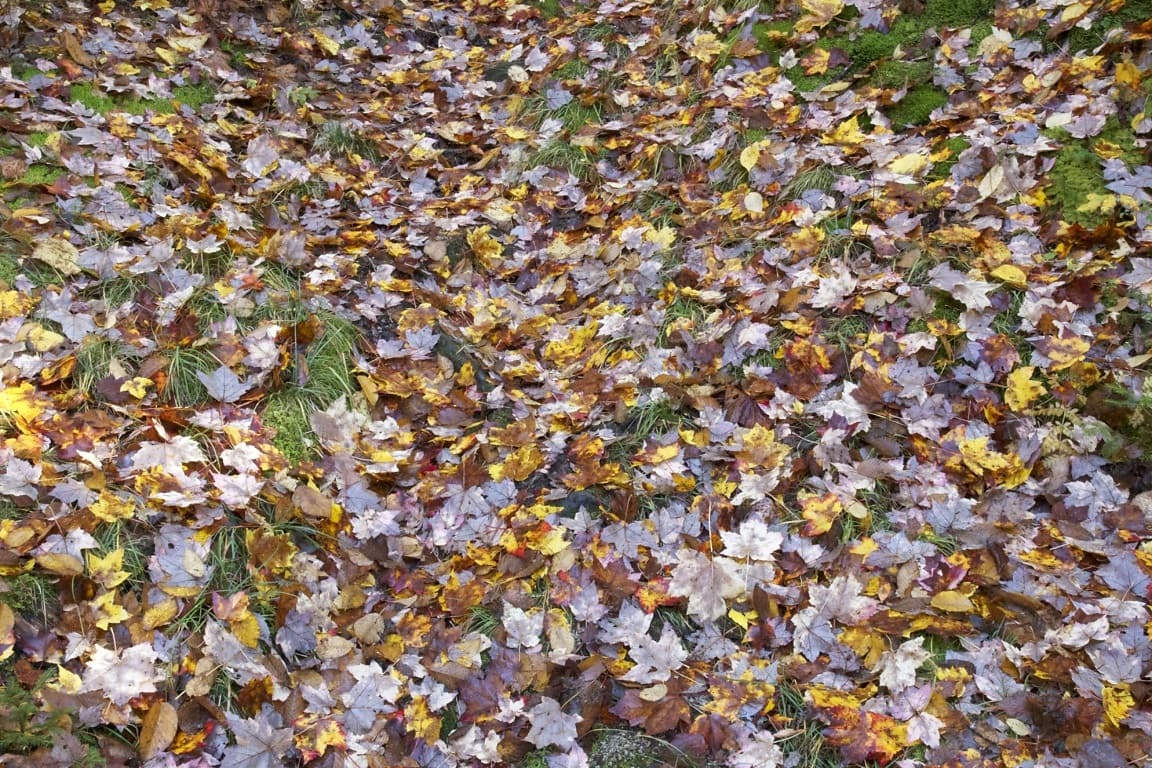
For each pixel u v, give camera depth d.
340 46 5.17
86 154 3.45
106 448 2.45
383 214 3.91
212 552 2.36
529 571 2.47
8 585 2.05
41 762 1.78
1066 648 2.16
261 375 2.79
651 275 3.42
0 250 2.89
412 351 3.16
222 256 3.24
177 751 1.96
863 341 2.93
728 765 2.09
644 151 4.07
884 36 3.94
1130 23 3.40
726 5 4.50
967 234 3.07
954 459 2.60
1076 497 2.47
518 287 3.67
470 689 2.21
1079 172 3.12
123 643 2.10
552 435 2.89
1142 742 1.96
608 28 4.96
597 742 2.16
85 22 4.30
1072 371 2.68
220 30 4.73
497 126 4.57
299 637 2.25
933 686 2.14
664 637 2.29
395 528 2.55
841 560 2.42
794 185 3.53
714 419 2.85
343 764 2.02
